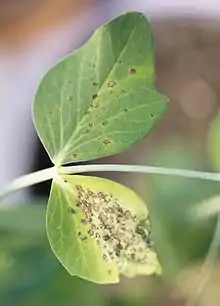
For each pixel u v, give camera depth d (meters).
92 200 0.20
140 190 0.38
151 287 0.33
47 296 0.30
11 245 0.31
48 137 0.19
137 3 0.65
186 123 0.54
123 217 0.20
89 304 0.30
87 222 0.19
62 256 0.19
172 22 0.62
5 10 0.67
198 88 0.58
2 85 0.59
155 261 0.20
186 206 0.34
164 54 0.60
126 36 0.18
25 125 0.54
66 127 0.19
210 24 0.63
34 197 0.39
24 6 0.67
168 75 0.59
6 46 0.64
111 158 0.49
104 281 0.20
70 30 0.63
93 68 0.19
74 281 0.30
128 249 0.20
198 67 0.59
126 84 0.19
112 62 0.19
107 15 0.63
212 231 0.34
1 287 0.29
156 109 0.19
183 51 0.60
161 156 0.41
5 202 0.35
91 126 0.19
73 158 0.19
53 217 0.19
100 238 0.20
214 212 0.30
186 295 0.33
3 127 0.54
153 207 0.35
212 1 0.65
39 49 0.63
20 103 0.57
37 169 0.50
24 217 0.32
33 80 0.60
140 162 0.49
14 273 0.30
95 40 0.19
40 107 0.19
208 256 0.27
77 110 0.19
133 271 0.20
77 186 0.20
